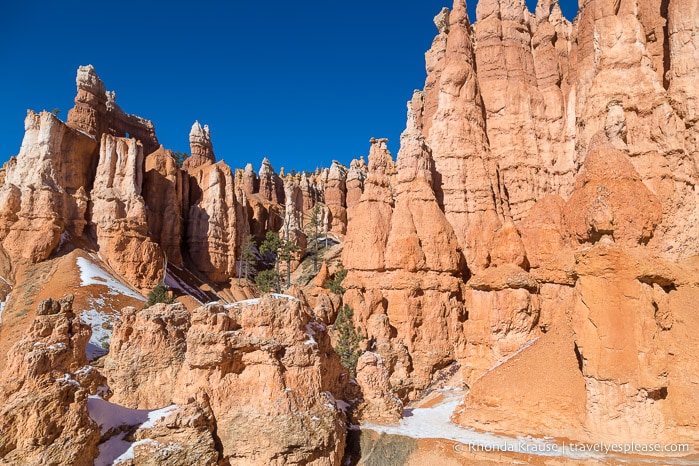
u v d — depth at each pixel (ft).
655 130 115.75
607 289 84.99
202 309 83.10
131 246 233.76
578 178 110.93
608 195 95.40
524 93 186.29
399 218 158.81
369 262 157.99
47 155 232.73
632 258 84.69
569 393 91.76
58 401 63.41
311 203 416.05
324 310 184.85
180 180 298.56
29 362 64.03
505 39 194.49
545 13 196.95
